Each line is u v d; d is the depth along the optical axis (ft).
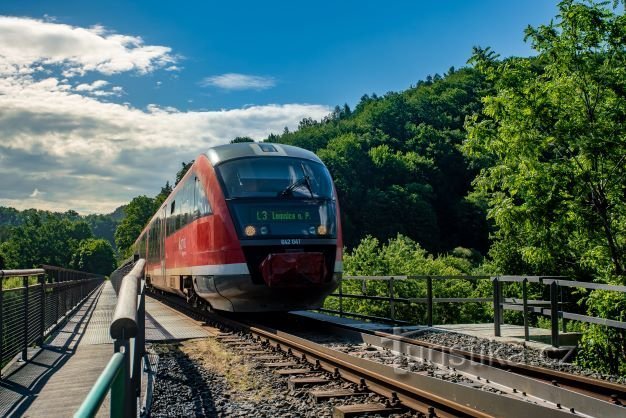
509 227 57.93
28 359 27.99
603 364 44.34
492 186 59.31
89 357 28.86
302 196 41.57
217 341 35.27
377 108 525.75
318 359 26.66
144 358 26.89
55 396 20.31
